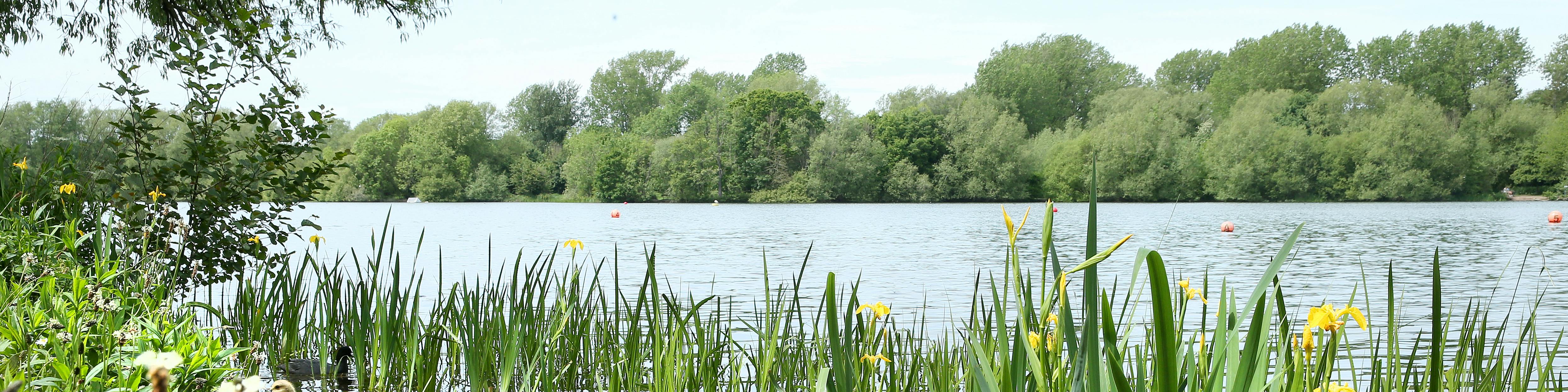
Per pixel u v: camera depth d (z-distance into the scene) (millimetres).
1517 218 34938
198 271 6074
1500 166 55812
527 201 74875
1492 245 20812
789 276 14117
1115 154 58906
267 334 5289
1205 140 60875
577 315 5125
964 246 21328
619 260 17047
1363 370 5941
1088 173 60000
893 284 12930
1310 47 70312
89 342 2928
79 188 5684
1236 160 58125
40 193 5531
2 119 6066
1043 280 1933
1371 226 29547
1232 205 55969
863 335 3311
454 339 4730
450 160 72250
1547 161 55000
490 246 5051
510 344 4344
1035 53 82375
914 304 10602
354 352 4953
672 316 4176
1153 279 1495
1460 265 15812
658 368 3904
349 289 5344
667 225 32938
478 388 4508
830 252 19172
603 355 5152
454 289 5078
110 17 9469
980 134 62562
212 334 3309
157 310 3324
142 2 8992
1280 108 63344
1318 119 59969
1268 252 19234
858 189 63219
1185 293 2533
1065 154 61250
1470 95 59469
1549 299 10812
